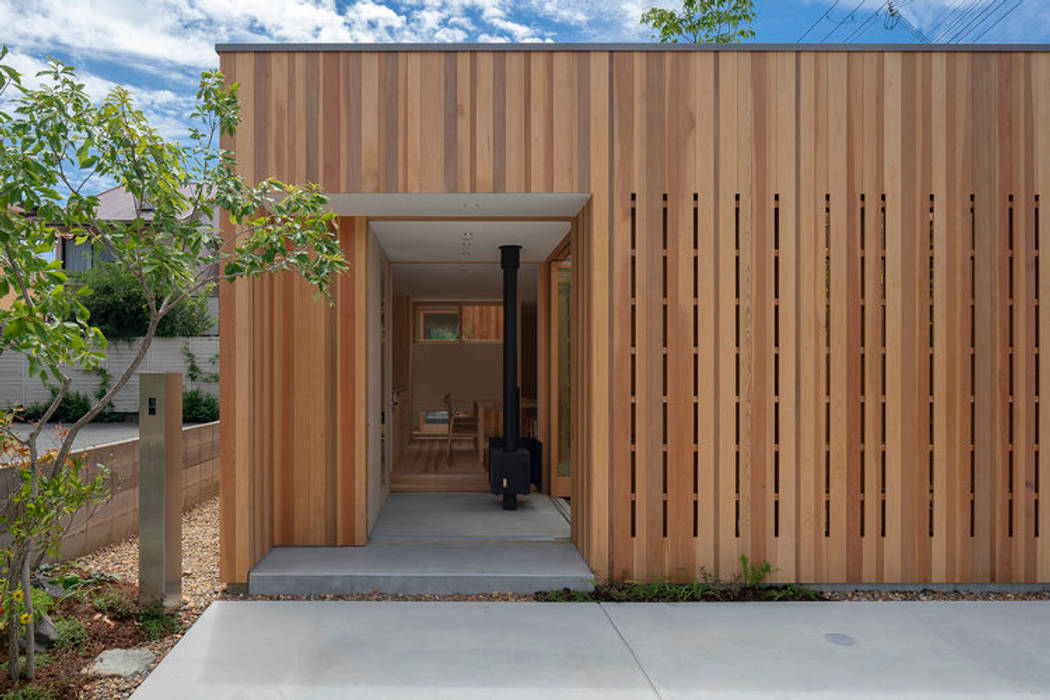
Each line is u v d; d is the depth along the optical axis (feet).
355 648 11.07
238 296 13.78
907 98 14.21
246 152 13.79
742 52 14.17
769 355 14.15
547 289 22.88
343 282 16.24
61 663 10.19
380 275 19.58
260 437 14.70
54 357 8.97
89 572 13.55
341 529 16.05
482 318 35.40
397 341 30.35
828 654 11.03
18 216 9.05
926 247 14.23
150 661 10.57
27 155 8.86
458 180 13.89
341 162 13.83
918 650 11.21
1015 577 14.30
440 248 20.18
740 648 11.22
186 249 10.67
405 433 29.66
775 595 13.69
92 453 15.61
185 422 48.55
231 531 13.74
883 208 14.30
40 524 9.59
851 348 14.24
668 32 30.04
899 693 9.75
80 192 10.00
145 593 12.03
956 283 14.24
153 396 12.14
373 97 13.89
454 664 10.53
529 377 33.73
